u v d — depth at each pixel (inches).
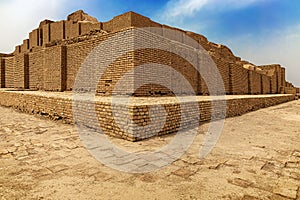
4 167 130.3
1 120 304.2
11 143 186.2
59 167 131.3
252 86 928.3
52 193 98.5
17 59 670.5
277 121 358.3
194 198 96.3
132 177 118.3
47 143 187.3
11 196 95.0
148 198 95.7
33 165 134.3
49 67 547.5
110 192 100.5
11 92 459.5
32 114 364.5
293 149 182.1
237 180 116.5
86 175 119.8
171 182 112.9
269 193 101.7
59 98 304.8
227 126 296.2
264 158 155.9
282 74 1472.7
